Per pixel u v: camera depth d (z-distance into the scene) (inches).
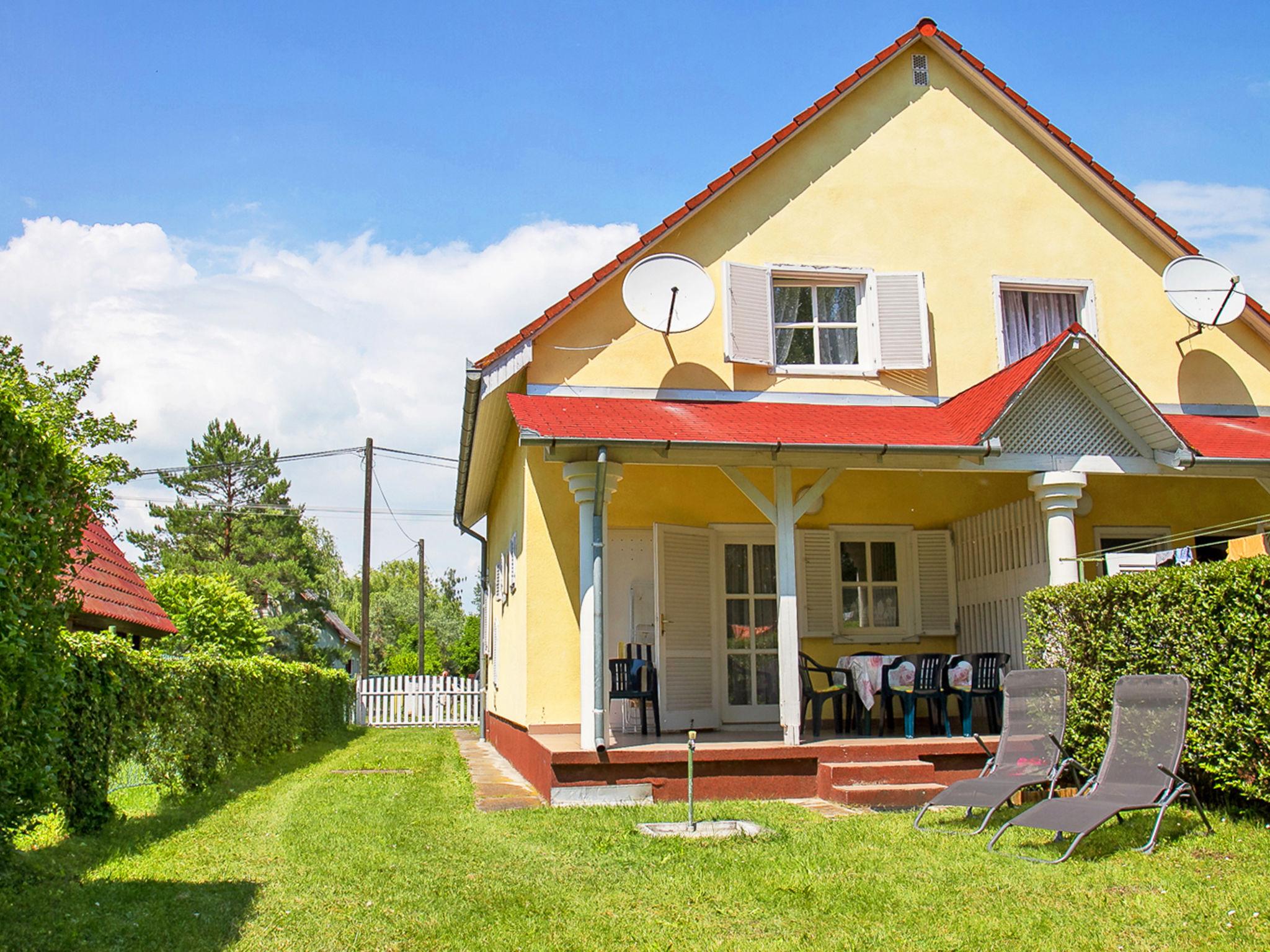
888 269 521.0
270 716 576.1
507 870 261.9
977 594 519.8
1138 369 530.9
